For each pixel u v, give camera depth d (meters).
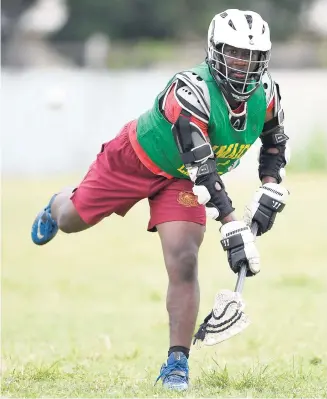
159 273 38.59
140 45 104.56
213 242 46.25
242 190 63.34
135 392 18.16
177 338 19.02
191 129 18.16
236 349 24.30
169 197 19.45
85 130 76.38
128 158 20.09
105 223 54.31
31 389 18.70
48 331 27.84
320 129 74.75
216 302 17.84
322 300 31.78
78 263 41.41
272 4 120.56
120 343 25.70
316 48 89.88
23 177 74.25
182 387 18.56
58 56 94.50
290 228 50.28
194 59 92.62
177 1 114.62
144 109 76.25
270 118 19.59
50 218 23.22
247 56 17.84
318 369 20.84
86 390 18.55
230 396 17.58
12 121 76.12
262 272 37.94
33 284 36.62
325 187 66.25
